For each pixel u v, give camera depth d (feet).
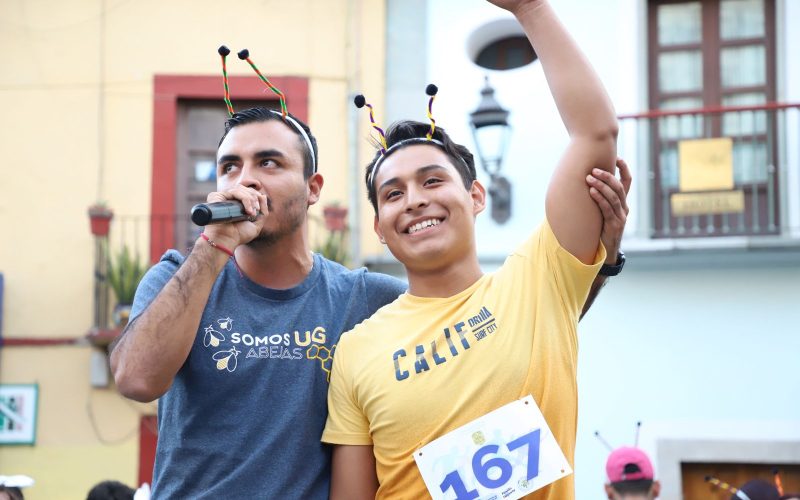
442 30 36.76
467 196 11.39
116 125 37.14
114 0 37.55
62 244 36.68
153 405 35.73
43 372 36.01
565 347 10.72
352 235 36.29
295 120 12.09
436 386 10.55
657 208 35.99
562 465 10.34
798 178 35.24
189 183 37.24
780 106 34.55
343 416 11.14
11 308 36.35
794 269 34.19
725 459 33.53
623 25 36.01
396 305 11.39
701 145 35.04
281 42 37.22
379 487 10.96
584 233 10.79
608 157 10.77
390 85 36.81
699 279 34.47
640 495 19.61
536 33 10.98
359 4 37.17
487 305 10.84
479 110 35.50
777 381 33.81
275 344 11.42
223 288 11.63
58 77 37.35
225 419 11.20
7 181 36.91
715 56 36.37
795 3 35.73
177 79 37.22
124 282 35.29
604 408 34.27
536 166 35.81
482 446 10.38
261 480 11.08
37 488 35.45
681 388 34.09
